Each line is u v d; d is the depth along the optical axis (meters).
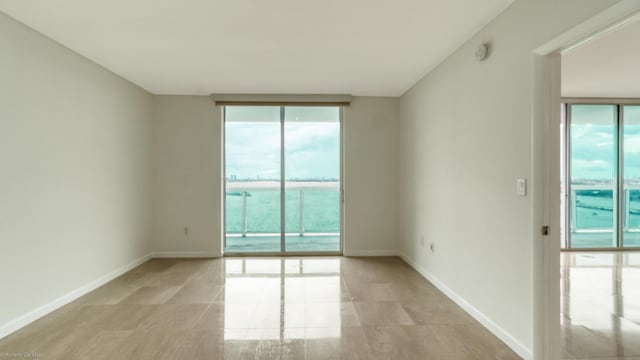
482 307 2.93
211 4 2.56
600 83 4.84
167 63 3.84
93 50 3.46
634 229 5.80
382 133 5.38
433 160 4.02
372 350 2.47
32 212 2.98
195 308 3.27
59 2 2.52
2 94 2.70
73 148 3.49
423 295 3.63
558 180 2.26
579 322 2.93
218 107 5.25
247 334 2.73
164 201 5.24
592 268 4.59
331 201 5.69
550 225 2.24
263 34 3.09
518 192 2.45
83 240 3.64
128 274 4.38
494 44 2.76
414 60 3.74
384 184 5.40
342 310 3.22
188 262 4.99
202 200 5.27
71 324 2.90
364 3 2.55
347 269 4.64
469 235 3.17
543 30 2.19
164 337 2.67
